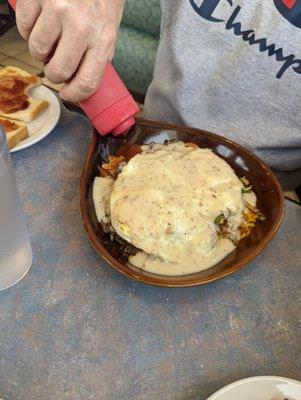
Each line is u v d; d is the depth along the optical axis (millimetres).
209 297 501
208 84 737
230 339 463
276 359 448
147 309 485
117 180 559
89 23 439
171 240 515
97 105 506
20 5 456
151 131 629
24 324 463
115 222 521
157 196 533
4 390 409
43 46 464
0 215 433
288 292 510
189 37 709
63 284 503
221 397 385
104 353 443
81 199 523
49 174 642
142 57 1155
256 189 586
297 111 708
